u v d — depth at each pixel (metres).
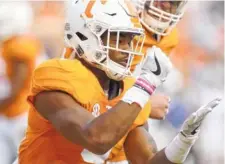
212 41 18.61
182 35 18.41
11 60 12.70
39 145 7.54
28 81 12.74
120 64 7.46
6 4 12.98
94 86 7.40
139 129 7.82
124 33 7.41
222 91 17.78
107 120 6.93
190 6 18.86
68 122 7.06
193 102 16.86
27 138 7.64
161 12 9.69
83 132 6.96
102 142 6.92
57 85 7.22
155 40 9.80
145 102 7.07
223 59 18.55
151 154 7.71
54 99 7.21
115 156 7.78
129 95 7.04
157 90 16.12
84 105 7.31
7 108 12.55
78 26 7.52
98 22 7.41
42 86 7.25
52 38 15.60
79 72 7.34
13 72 12.64
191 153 15.41
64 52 7.79
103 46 7.41
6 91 12.53
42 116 7.39
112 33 7.39
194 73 17.78
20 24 12.98
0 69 12.57
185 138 7.25
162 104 9.02
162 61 7.14
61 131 7.14
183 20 18.64
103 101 7.46
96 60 7.44
